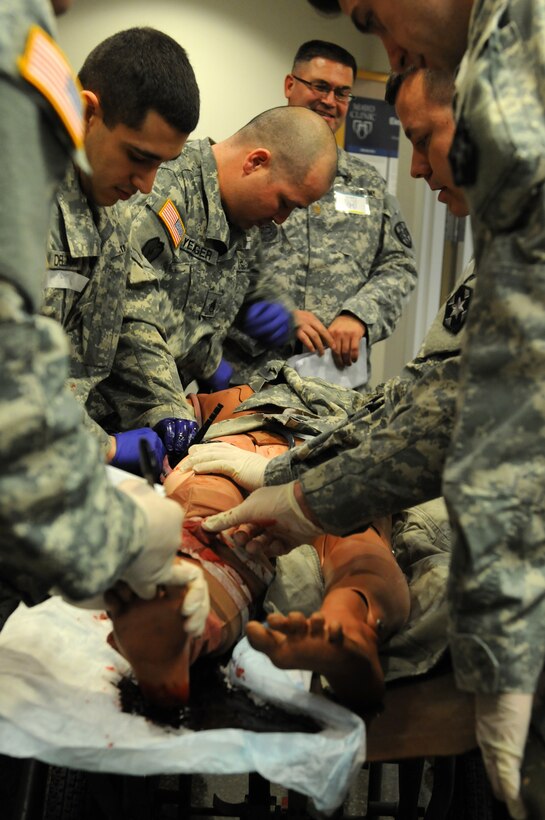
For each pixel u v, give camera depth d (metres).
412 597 1.54
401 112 1.53
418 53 1.19
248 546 1.43
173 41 1.86
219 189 2.45
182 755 1.05
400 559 1.78
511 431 0.98
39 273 0.85
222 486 1.66
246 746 1.06
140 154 1.83
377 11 1.17
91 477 0.89
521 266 0.97
